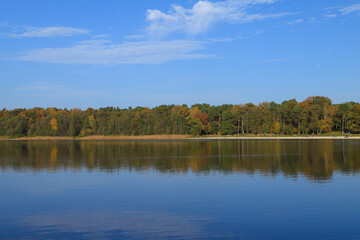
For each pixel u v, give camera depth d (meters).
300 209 19.95
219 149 72.00
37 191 25.80
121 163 44.53
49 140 148.12
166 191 25.39
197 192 24.91
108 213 19.56
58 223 17.75
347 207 20.28
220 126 177.88
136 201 22.36
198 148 76.69
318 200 22.03
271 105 182.88
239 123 176.00
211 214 19.11
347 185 27.14
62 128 163.75
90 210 20.25
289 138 137.62
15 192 25.47
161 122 158.00
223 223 17.45
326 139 125.31
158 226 17.08
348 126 148.62
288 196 23.28
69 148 80.94
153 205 21.27
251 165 40.91
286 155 54.00
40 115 188.25
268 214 18.98
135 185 27.97
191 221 17.86
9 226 17.31
